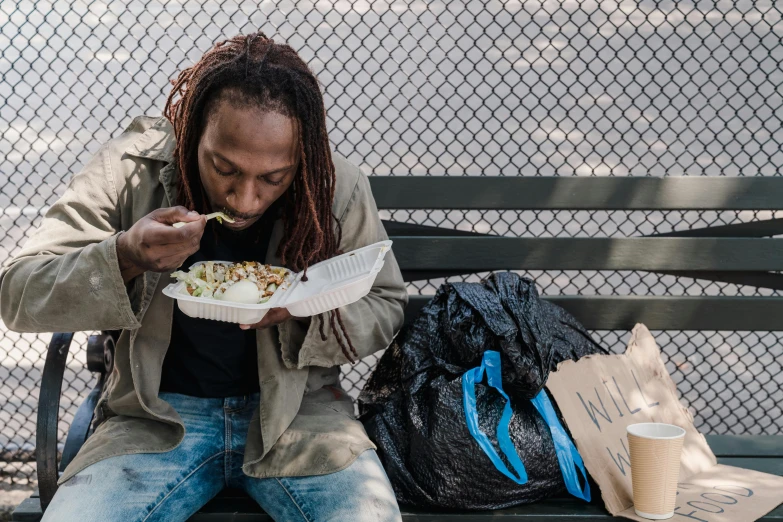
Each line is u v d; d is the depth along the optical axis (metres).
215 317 1.72
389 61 5.70
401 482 2.02
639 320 2.49
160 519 1.82
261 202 1.73
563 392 2.12
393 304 2.09
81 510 1.71
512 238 2.46
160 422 1.94
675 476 1.95
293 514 1.85
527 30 6.02
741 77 6.45
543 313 2.24
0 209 4.40
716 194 2.45
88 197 1.89
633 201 2.46
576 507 2.05
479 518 2.00
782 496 2.08
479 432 1.99
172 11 4.62
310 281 1.85
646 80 6.28
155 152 1.91
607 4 6.28
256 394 2.02
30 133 5.16
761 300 2.47
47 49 4.95
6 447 2.77
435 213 4.43
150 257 1.61
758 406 2.82
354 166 2.07
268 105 1.65
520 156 5.05
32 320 1.74
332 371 2.14
